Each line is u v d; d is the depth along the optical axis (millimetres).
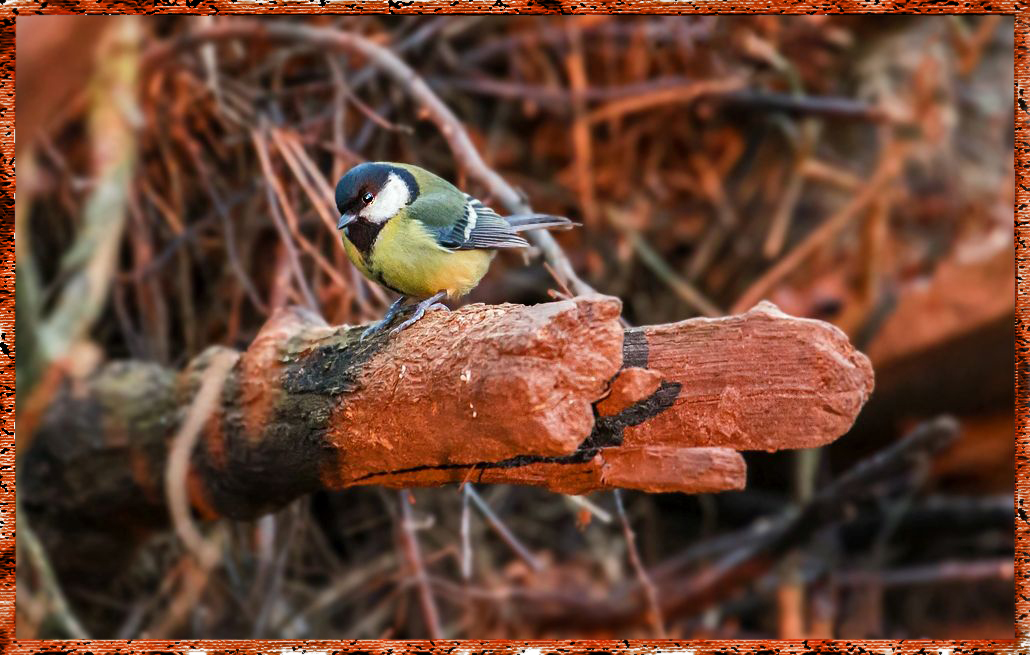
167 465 7047
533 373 4465
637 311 11625
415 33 10023
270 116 8953
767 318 4664
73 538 7949
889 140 11188
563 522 11695
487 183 7621
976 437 11469
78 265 7566
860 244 11125
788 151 11859
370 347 5598
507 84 10750
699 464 4754
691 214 11852
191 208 9422
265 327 6414
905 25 11367
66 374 7113
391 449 5371
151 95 8430
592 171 11344
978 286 10539
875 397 11352
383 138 9836
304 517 8969
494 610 10234
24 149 6723
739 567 10773
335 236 8125
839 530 12281
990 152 12156
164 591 8727
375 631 9938
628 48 11125
